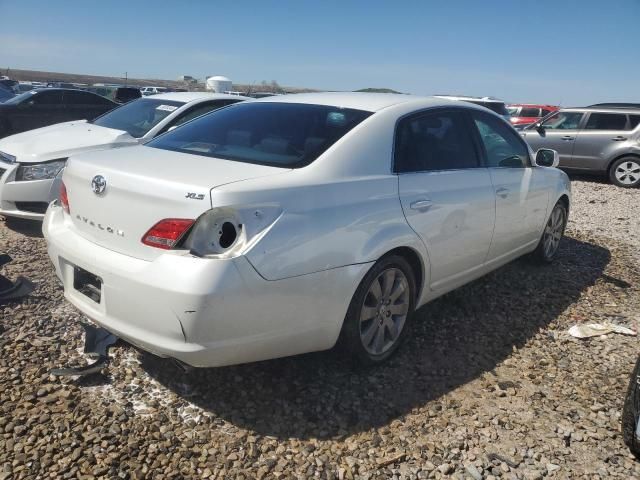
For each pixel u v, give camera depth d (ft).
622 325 14.03
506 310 14.53
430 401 10.22
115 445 8.57
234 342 8.59
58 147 19.27
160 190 8.59
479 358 11.93
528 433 9.49
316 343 9.81
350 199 9.91
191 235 8.31
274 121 11.43
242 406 9.72
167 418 9.29
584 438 9.43
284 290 8.84
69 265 10.12
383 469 8.47
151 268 8.45
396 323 11.49
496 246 14.32
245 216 8.45
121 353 11.14
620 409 10.32
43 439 8.58
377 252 10.16
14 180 18.48
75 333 11.89
